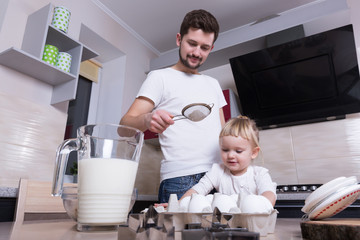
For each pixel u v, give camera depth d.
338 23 1.81
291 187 1.54
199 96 1.00
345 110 1.71
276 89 1.88
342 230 0.30
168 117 0.68
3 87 1.39
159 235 0.24
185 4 2.07
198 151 0.93
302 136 1.93
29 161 1.45
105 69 2.39
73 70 1.56
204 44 0.98
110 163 0.37
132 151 0.40
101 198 0.36
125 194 0.38
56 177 0.41
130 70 2.35
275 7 2.07
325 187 0.43
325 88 1.74
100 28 2.08
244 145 0.87
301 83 1.79
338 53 1.66
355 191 0.42
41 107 1.56
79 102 2.18
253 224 0.34
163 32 2.44
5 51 1.27
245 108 2.01
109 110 2.24
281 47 1.78
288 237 0.34
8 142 1.37
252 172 0.89
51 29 1.45
